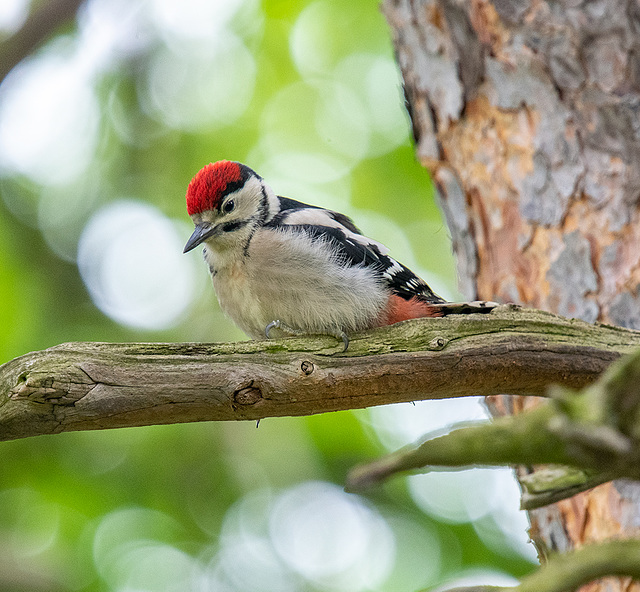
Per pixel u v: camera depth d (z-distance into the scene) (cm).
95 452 1362
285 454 1426
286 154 1634
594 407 351
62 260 1523
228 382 616
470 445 375
